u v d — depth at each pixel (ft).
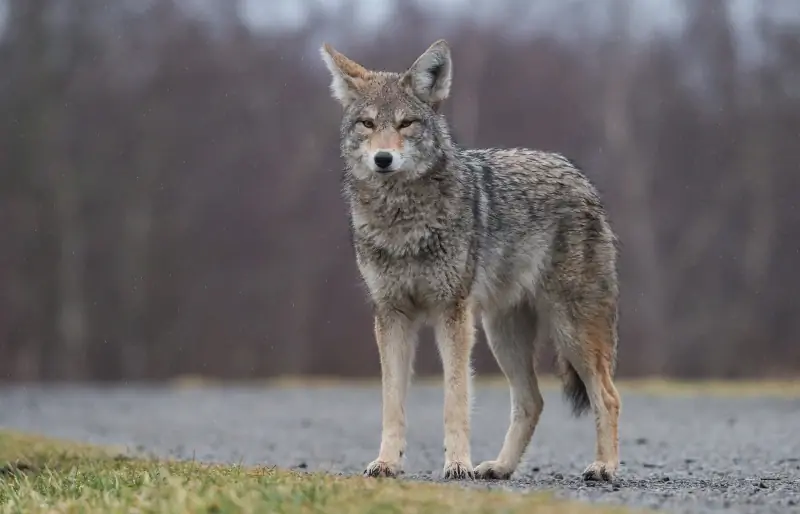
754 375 145.28
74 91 179.22
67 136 177.99
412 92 38.96
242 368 160.56
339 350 156.15
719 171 169.58
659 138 172.65
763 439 59.52
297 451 55.98
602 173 169.27
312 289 159.74
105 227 174.91
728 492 32.76
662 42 178.60
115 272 171.83
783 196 165.37
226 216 171.53
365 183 38.47
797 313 154.10
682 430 66.85
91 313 170.09
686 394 104.73
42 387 141.90
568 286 40.60
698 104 173.17
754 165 167.43
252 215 171.22
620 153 170.81
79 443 55.21
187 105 179.11
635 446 56.80
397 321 38.86
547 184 41.32
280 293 161.99
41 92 178.19
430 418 81.61
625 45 178.60
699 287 159.63
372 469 36.86
